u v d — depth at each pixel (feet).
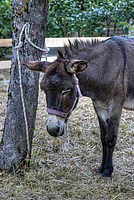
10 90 13.06
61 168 13.66
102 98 12.92
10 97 13.06
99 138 17.15
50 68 11.03
